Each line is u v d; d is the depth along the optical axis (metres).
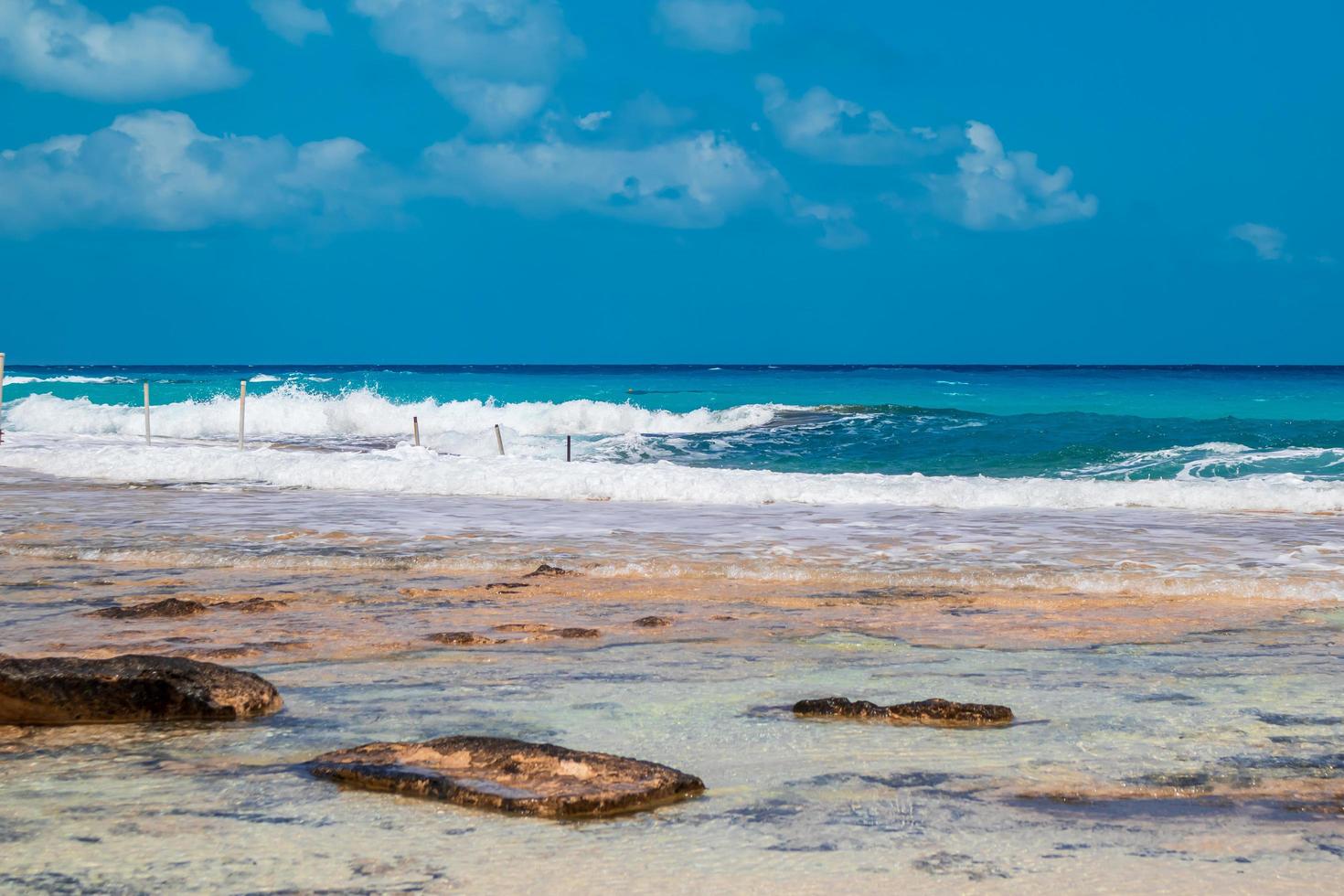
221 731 5.31
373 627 8.06
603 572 10.54
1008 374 107.69
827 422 35.47
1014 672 6.68
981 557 11.43
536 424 35.72
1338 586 9.65
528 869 3.58
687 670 6.70
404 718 5.57
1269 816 4.13
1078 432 31.86
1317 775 4.63
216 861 3.64
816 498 16.47
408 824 4.00
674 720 5.54
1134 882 3.48
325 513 14.90
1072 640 7.65
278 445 28.98
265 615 8.52
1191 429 31.69
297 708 5.77
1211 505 15.72
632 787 4.26
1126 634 7.86
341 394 39.53
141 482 18.78
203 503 16.03
